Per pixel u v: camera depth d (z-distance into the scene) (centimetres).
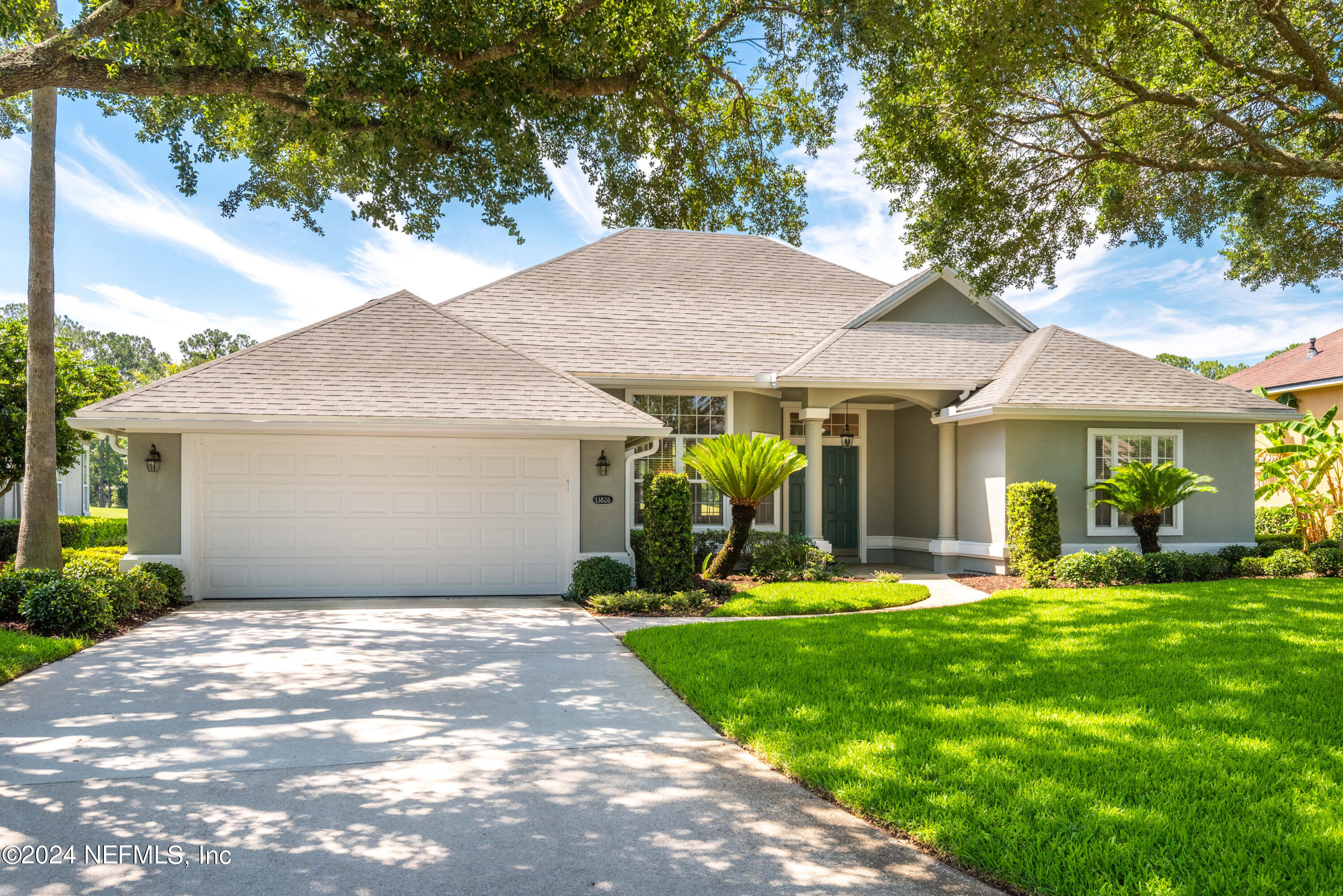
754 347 1523
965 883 329
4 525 1555
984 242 1083
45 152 1056
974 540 1444
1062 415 1334
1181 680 619
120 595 894
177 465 1070
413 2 628
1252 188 1062
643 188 952
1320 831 352
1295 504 1502
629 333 1505
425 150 738
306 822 383
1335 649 714
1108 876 316
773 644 770
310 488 1108
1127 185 1110
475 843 362
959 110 950
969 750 462
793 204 1027
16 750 482
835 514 1670
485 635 862
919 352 1518
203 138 859
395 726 538
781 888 323
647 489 1190
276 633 859
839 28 707
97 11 609
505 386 1170
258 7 643
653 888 323
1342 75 981
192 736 511
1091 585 1172
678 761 476
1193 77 1027
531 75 688
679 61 753
